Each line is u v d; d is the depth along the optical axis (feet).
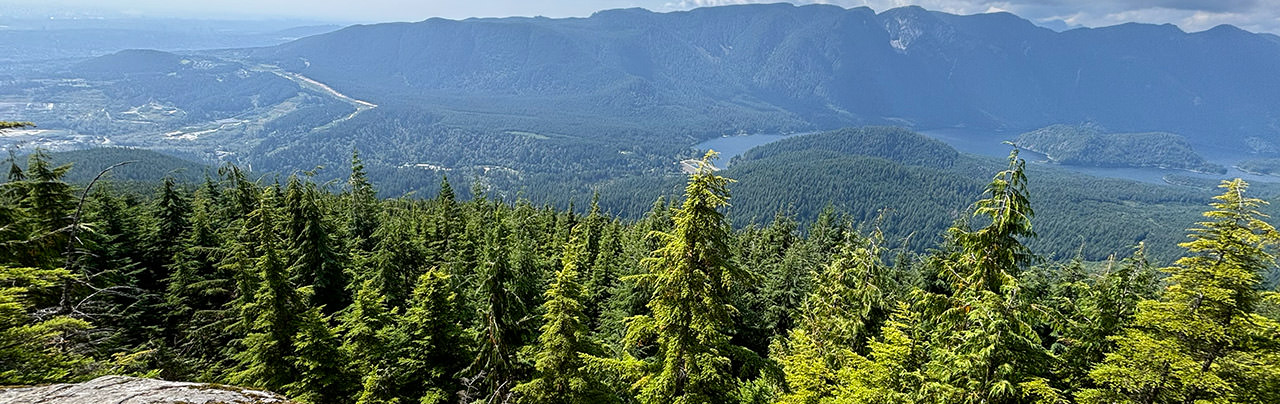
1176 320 39.06
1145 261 60.64
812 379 52.75
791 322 106.01
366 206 146.72
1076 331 56.24
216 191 162.81
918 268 109.29
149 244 113.19
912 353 47.06
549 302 47.32
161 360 67.46
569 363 46.44
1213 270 39.27
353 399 58.65
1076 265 93.45
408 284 111.14
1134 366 40.09
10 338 38.06
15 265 51.03
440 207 165.07
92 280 82.64
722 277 41.65
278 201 137.08
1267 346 39.19
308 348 57.98
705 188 38.96
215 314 76.23
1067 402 36.11
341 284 100.22
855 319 63.41
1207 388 36.65
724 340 42.83
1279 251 37.96
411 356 62.03
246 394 26.03
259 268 63.05
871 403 45.21
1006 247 42.73
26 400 23.58
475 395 57.47
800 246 147.84
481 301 61.52
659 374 42.80
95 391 24.72
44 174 77.82
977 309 39.81
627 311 101.30
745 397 50.24
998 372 38.75
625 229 229.66
